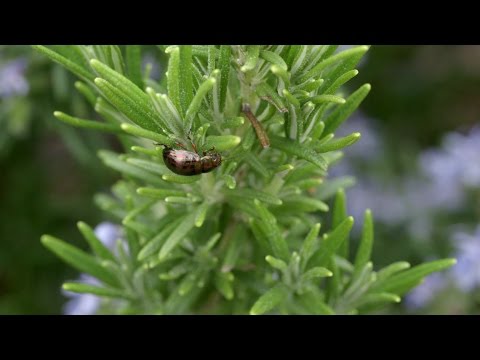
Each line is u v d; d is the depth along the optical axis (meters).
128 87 0.08
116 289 0.11
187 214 0.09
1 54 0.17
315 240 0.10
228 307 0.11
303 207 0.10
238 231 0.10
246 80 0.08
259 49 0.08
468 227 0.20
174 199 0.09
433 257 0.20
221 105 0.08
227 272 0.10
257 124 0.08
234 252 0.10
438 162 0.20
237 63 0.08
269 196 0.09
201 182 0.09
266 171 0.09
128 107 0.08
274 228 0.09
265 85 0.08
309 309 0.09
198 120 0.08
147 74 0.10
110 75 0.07
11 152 0.20
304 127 0.08
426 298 0.17
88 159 0.17
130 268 0.10
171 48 0.07
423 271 0.10
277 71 0.07
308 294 0.09
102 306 0.13
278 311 0.10
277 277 0.10
